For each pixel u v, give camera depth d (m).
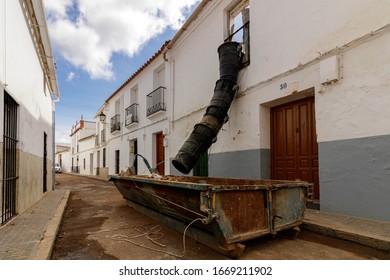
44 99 8.59
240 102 6.78
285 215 3.52
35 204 6.49
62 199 7.50
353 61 4.30
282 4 5.69
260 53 6.21
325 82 4.66
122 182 5.99
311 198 4.06
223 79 6.55
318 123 4.81
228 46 6.65
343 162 4.38
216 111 6.36
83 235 4.12
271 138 6.31
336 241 3.51
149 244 3.62
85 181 16.84
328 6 4.71
